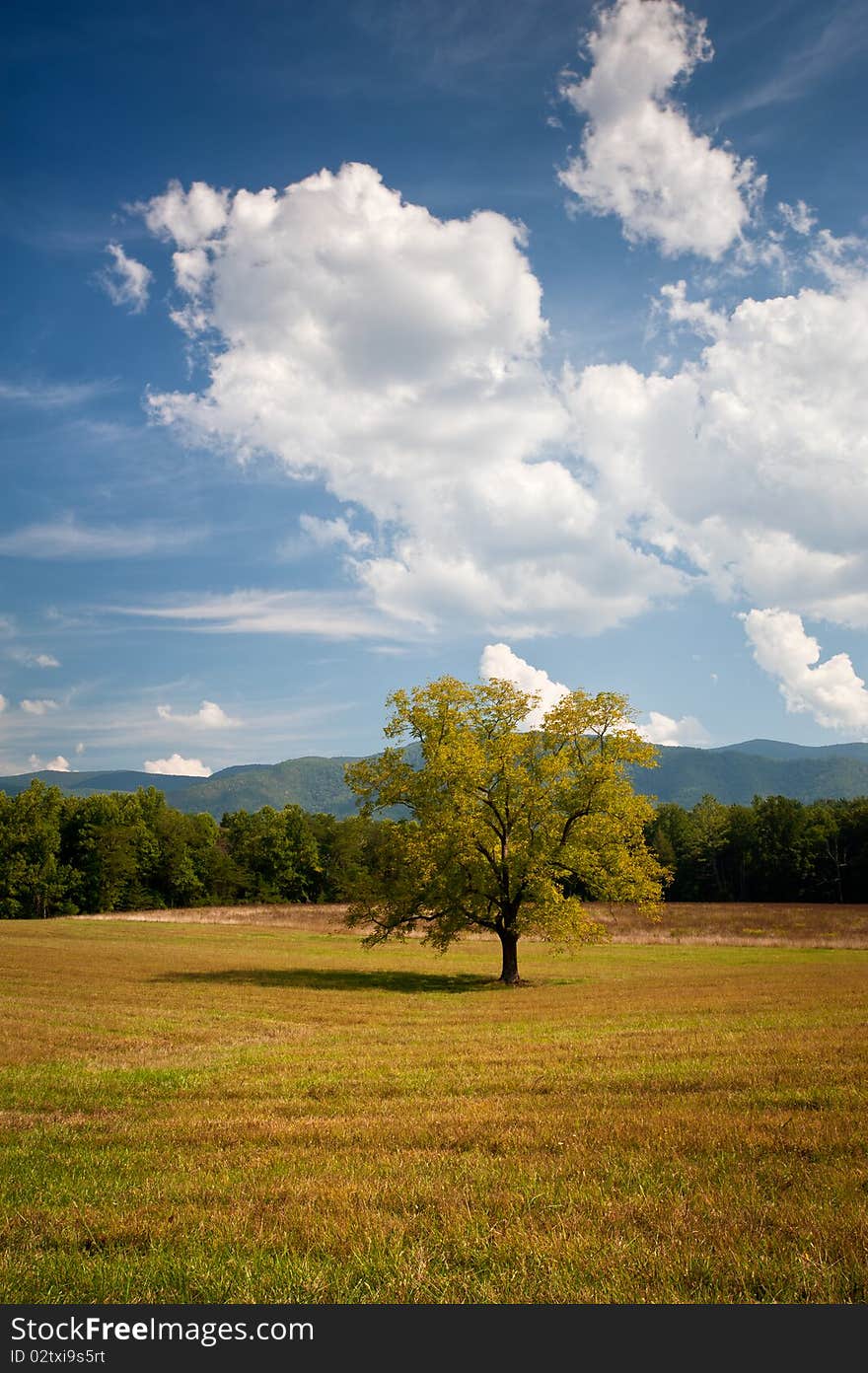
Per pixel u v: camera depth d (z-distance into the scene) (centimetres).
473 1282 641
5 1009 2448
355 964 4644
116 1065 1633
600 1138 1005
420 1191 834
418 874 3762
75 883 10388
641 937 6231
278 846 11812
